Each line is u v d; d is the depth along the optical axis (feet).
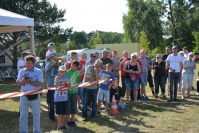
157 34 146.41
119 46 108.99
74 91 22.70
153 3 148.77
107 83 26.68
